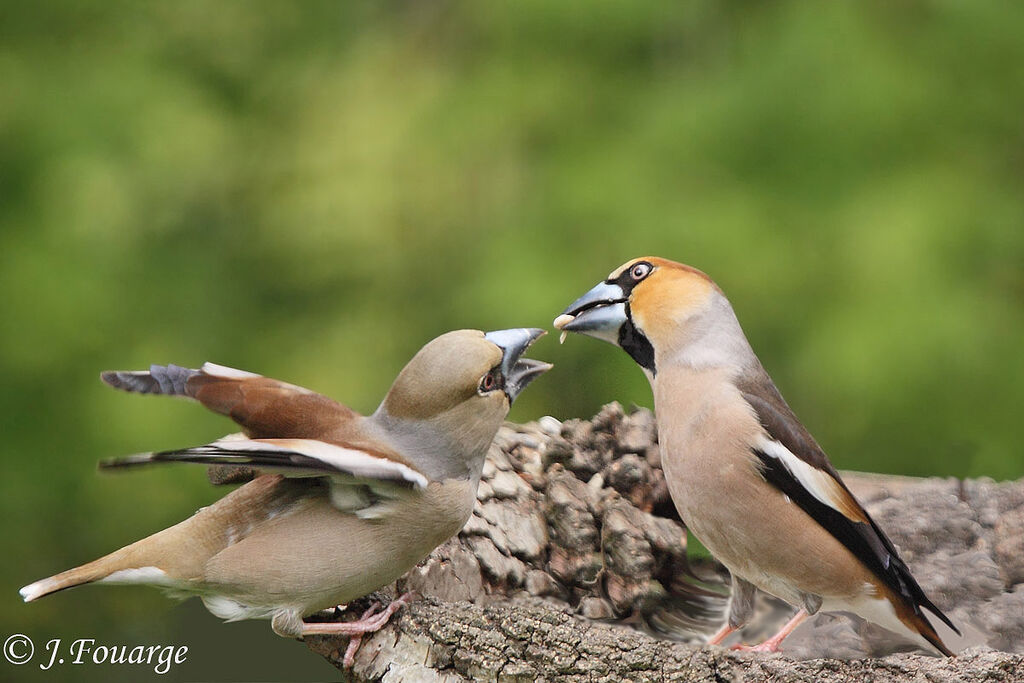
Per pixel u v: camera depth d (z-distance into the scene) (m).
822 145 14.85
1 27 16.58
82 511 14.88
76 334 14.92
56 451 14.73
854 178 14.82
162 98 16.53
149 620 14.34
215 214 17.45
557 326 7.61
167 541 6.14
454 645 6.30
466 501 6.39
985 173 14.86
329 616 6.67
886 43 15.20
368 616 6.52
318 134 17.25
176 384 6.34
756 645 7.23
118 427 14.63
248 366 16.55
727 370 7.21
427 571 6.95
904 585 6.96
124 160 16.06
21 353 14.75
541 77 16.52
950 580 7.98
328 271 16.84
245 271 17.23
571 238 15.18
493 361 6.37
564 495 7.68
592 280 14.83
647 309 7.39
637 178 15.18
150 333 15.89
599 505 7.75
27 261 14.97
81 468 14.68
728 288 14.51
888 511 8.59
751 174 15.06
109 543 14.92
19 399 14.88
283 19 18.59
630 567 7.53
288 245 16.84
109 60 16.73
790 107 14.98
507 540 7.46
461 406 6.30
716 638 7.27
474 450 6.38
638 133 15.77
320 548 6.14
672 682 5.92
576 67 16.69
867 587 6.96
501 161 16.53
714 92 15.59
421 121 16.84
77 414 14.86
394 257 16.67
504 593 7.31
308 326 16.88
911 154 14.88
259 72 18.25
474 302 15.09
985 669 5.92
